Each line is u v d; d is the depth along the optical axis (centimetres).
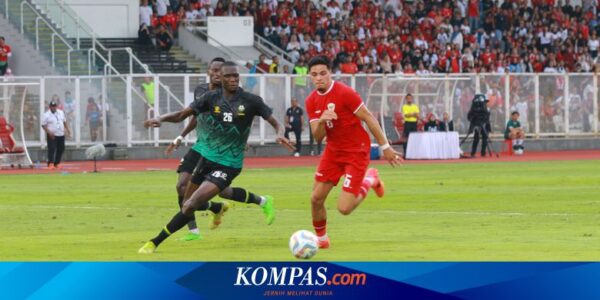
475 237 1758
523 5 6309
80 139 4494
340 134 1608
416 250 1577
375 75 4616
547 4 6378
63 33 5022
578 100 5147
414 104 4622
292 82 4747
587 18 6456
